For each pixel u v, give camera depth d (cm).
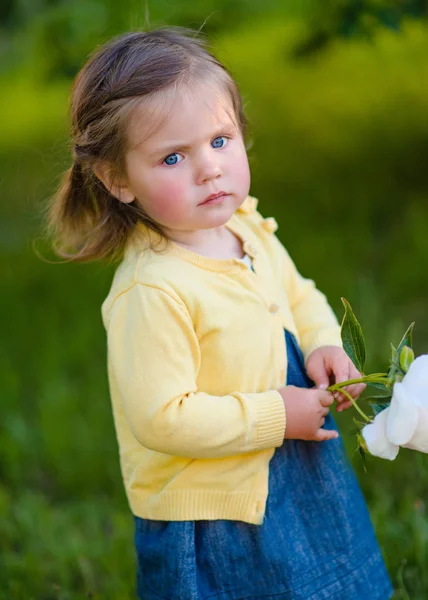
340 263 546
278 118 812
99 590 310
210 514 213
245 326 209
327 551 222
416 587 282
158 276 203
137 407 200
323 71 889
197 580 215
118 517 338
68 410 431
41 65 570
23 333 537
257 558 214
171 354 199
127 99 199
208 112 199
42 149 886
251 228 234
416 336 461
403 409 171
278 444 207
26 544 342
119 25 498
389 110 782
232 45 941
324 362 230
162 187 201
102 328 528
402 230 574
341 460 232
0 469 406
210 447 200
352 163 691
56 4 538
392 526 305
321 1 488
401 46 841
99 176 214
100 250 225
